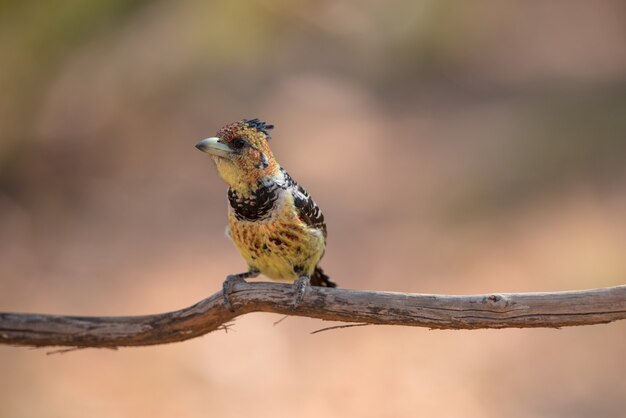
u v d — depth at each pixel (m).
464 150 18.06
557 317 5.43
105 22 16.86
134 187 17.17
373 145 18.58
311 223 6.54
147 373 11.19
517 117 19.22
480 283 13.27
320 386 11.01
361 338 11.97
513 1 24.91
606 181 15.73
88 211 16.31
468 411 10.38
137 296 13.47
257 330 12.16
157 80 19.31
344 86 21.30
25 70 16.16
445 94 21.14
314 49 22.53
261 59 21.17
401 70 22.30
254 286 5.88
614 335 11.45
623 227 13.95
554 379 10.88
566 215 14.90
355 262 14.35
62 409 10.46
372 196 16.55
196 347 11.70
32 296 13.58
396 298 5.64
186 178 17.47
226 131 6.33
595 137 17.50
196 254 14.70
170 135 18.81
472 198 15.97
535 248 13.93
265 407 10.60
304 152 18.38
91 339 5.90
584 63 22.11
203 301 5.95
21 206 16.39
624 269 12.85
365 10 23.27
